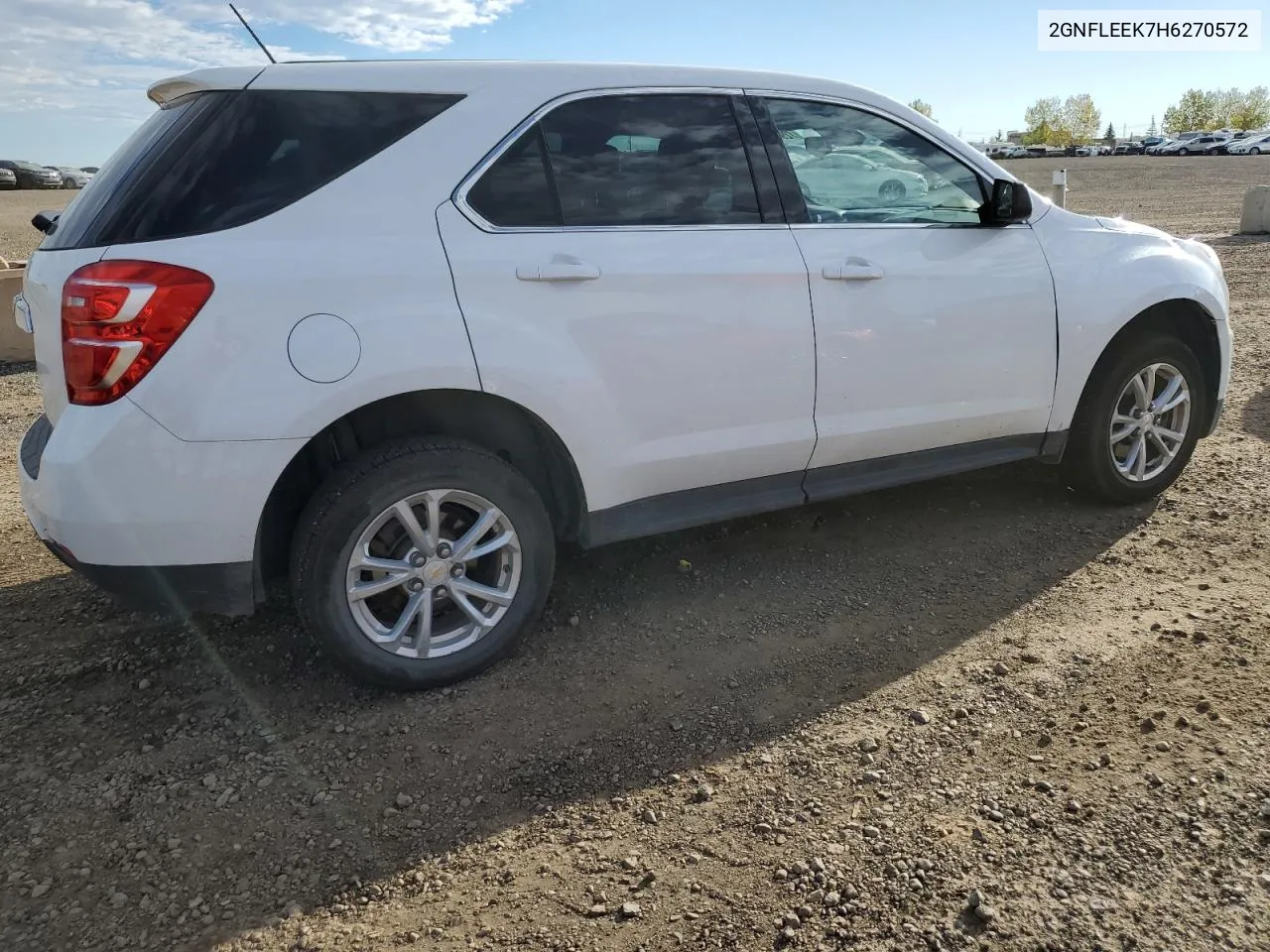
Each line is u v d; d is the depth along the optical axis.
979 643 3.18
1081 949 1.93
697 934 2.02
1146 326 4.34
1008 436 3.96
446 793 2.53
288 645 3.34
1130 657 3.00
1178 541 3.89
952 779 2.47
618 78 3.20
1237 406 5.77
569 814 2.43
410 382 2.76
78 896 2.19
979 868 2.15
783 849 2.26
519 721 2.85
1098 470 4.17
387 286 2.73
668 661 3.17
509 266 2.90
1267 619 3.18
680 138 3.27
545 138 3.05
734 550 4.03
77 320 2.51
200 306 2.53
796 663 3.12
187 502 2.59
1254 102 100.00
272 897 2.18
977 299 3.71
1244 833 2.21
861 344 3.50
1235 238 14.75
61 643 3.38
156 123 2.89
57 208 28.05
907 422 3.67
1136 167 45.09
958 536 4.09
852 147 3.59
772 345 3.33
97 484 2.54
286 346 2.61
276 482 2.66
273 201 2.70
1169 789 2.37
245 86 2.76
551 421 3.01
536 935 2.04
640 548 4.07
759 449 3.41
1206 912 2.00
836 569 3.82
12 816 2.47
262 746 2.76
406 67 2.95
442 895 2.17
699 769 2.59
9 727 2.87
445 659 3.00
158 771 2.65
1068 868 2.14
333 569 2.79
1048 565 3.75
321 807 2.49
